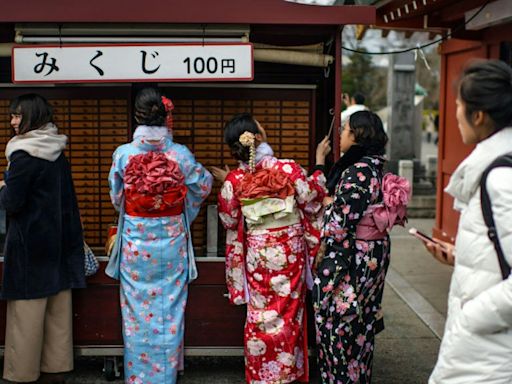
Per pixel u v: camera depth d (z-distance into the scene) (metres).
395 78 11.38
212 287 3.64
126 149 3.32
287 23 3.33
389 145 11.53
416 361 4.04
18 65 3.29
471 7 5.29
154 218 3.28
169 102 3.37
